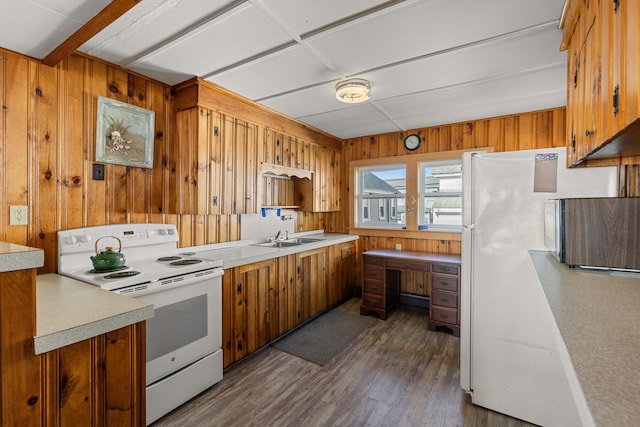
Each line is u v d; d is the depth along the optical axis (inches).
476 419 70.9
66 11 59.1
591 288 40.4
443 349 105.3
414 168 149.8
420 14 61.7
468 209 77.9
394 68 85.4
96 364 41.7
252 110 112.3
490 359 73.7
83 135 79.3
